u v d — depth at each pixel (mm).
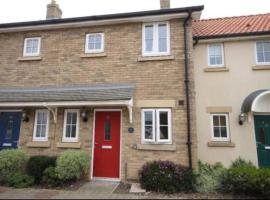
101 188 7082
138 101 8211
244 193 6531
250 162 8414
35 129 8812
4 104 8352
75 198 6074
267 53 9141
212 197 6270
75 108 8633
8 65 9609
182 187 6770
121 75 8594
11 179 7363
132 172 7824
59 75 9094
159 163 7266
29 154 8586
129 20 8766
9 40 9820
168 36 8555
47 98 8180
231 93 9078
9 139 9016
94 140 8336
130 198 6109
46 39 9508
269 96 8742
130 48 8727
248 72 9078
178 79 8148
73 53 9156
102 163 8148
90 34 9242
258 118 8938
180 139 7746
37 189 6965
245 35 9078
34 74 9312
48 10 10523
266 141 8766
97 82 8734
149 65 8445
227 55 9336
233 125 8883
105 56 8852
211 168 8172
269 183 6262
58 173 7199
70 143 8359
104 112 8477
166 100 8055
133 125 8094
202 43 9578
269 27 9352
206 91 9234
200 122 9086
